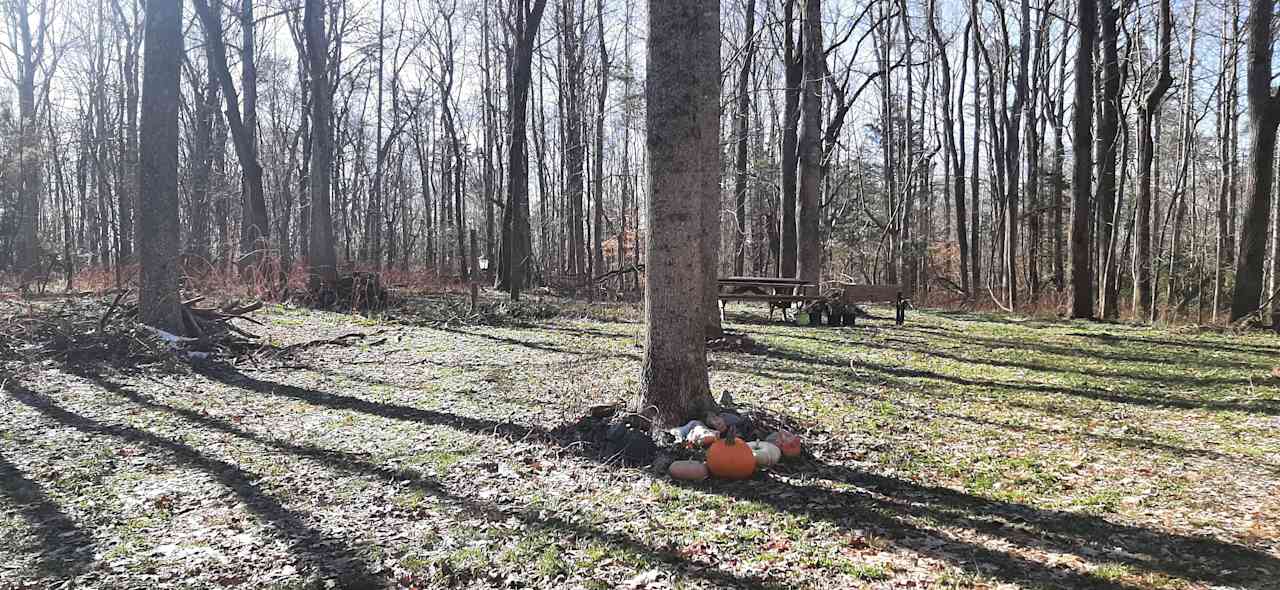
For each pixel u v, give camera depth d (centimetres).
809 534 430
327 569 388
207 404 792
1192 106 2602
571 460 582
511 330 1477
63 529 446
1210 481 527
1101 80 2134
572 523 450
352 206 4031
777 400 796
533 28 2052
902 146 3334
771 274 3022
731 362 1036
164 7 1110
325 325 1459
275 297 1833
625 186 3775
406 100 3747
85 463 579
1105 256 2127
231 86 1983
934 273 3503
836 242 3497
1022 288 3238
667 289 616
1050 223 3145
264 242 2009
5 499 497
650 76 618
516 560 396
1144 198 2002
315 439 652
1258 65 1456
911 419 719
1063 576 371
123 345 1025
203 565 394
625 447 586
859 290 1541
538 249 4456
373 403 795
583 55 3066
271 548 416
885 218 3550
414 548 413
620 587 363
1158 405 779
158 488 521
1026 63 2545
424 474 550
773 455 566
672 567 385
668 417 610
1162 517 456
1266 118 1454
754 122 3241
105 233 3269
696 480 533
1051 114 2611
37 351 1010
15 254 2994
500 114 3547
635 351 1172
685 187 611
